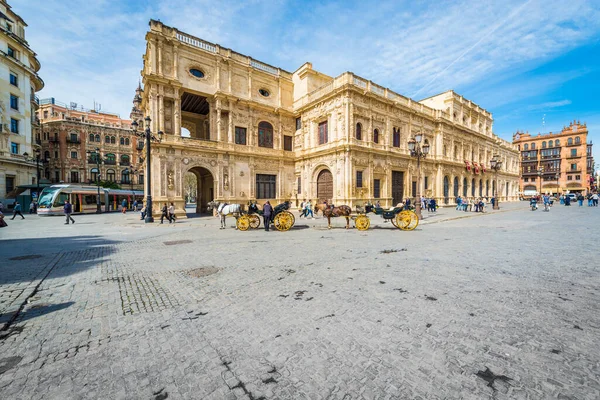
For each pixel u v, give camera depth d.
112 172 57.81
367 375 2.83
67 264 7.61
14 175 33.94
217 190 27.14
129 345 3.50
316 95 30.42
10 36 33.66
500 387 2.61
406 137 33.38
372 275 6.25
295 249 9.41
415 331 3.69
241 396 2.58
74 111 59.44
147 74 23.11
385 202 30.19
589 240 10.12
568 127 72.94
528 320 3.95
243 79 29.69
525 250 8.62
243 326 3.94
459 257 7.85
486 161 48.94
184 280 6.11
